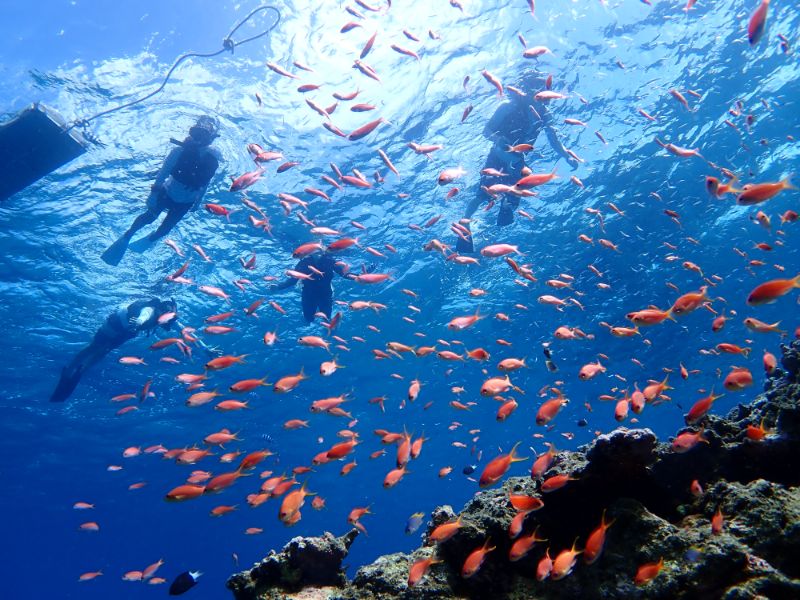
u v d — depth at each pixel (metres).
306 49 10.91
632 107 13.00
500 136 9.41
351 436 7.53
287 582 4.38
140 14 10.55
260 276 16.75
